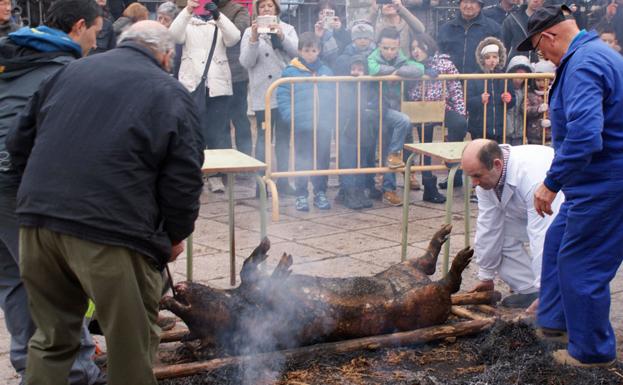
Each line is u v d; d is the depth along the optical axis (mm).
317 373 4141
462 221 7750
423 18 12133
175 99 3172
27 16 10086
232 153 5699
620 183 3928
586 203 3977
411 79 7648
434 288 4457
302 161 8062
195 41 8422
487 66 8578
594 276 4059
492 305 5199
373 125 7871
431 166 7738
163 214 3273
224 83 8594
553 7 4090
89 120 3143
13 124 3445
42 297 3367
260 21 8133
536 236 4824
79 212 3094
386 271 4684
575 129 3785
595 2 11859
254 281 4203
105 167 3102
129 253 3166
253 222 7699
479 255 5297
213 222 7680
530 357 4223
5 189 3637
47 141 3186
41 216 3158
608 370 4176
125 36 3336
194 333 4117
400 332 4473
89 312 3799
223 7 8859
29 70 3646
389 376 4141
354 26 8258
